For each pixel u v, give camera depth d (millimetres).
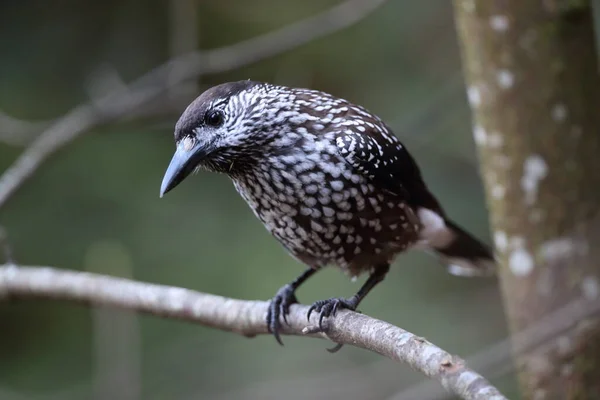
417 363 5340
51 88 13461
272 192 7734
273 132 7594
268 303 7762
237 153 7699
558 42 7387
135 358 10516
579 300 7379
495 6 7461
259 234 12602
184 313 7816
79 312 12648
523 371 7578
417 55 13438
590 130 7461
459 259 9297
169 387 11703
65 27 13688
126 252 12336
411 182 8172
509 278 7719
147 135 13148
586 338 7336
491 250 9094
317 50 13438
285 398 10844
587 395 7371
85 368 12320
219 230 12656
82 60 13633
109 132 12008
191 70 11258
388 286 12242
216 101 7734
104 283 8180
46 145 10531
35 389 12062
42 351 12445
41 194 12797
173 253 12531
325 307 7148
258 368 11602
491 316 11914
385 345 5789
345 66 13438
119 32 13719
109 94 11508
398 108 13148
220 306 7734
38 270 8578
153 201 12844
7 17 13641
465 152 12578
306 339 11742
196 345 11953
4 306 12547
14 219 12617
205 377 11695
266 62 13297
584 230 7434
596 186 7469
